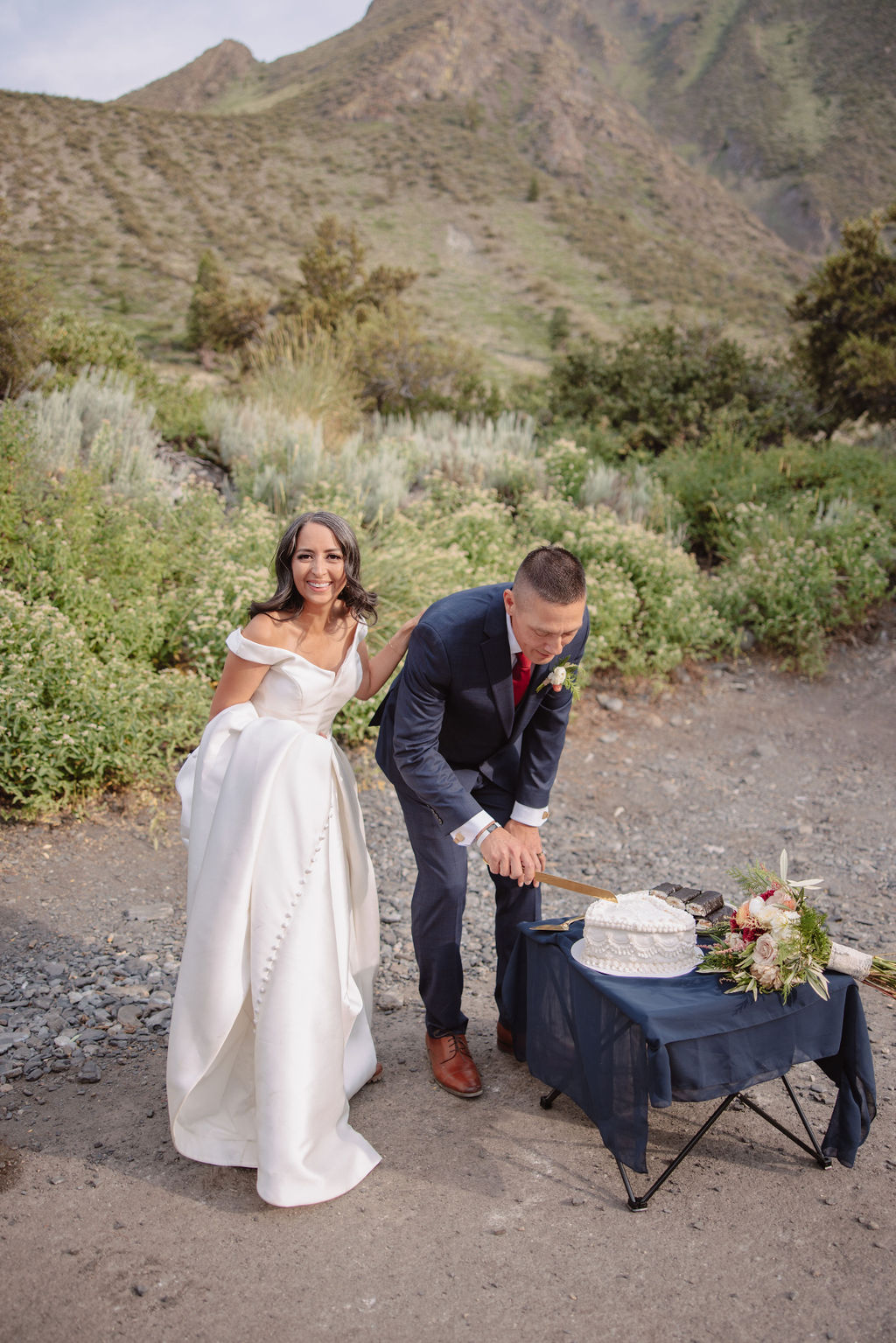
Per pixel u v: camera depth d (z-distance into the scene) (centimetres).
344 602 282
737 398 1192
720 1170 265
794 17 19175
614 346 1349
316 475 822
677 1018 232
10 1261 225
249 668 270
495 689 281
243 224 6078
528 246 7062
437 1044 309
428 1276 223
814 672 791
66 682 496
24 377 887
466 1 13612
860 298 1244
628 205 9069
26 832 466
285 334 1226
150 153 6862
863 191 13875
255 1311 213
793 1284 222
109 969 365
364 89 10538
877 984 256
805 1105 298
